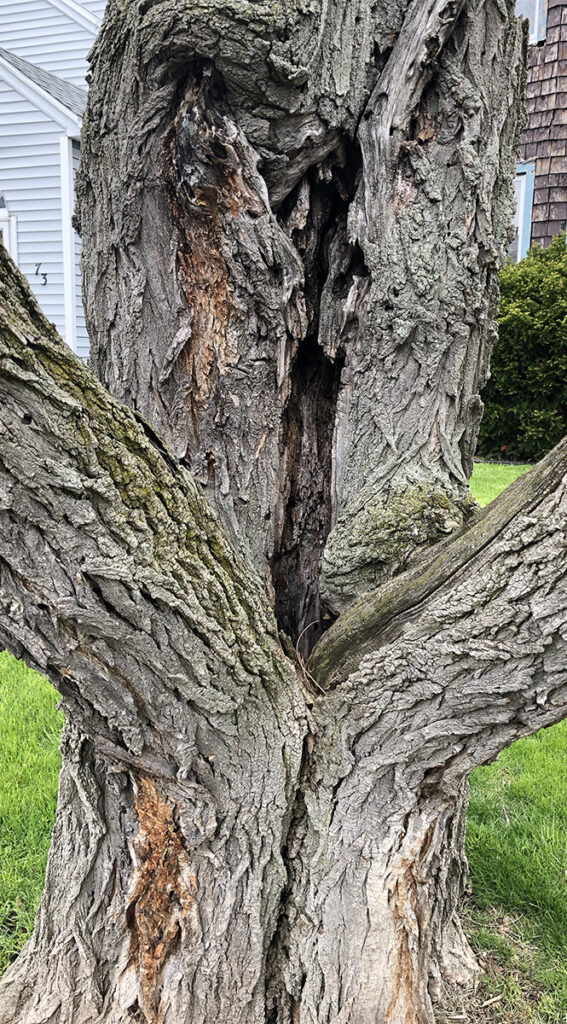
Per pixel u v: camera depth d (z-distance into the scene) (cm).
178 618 134
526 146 1070
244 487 184
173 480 135
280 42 152
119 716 140
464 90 175
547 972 229
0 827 288
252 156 162
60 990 184
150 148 167
